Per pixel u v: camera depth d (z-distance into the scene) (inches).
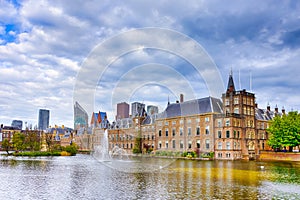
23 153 2357.3
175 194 647.8
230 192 684.1
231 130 2461.9
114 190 689.0
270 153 2410.2
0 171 1100.5
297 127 2396.7
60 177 920.9
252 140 2682.1
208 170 1219.9
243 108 2650.1
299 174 1103.6
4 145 3006.9
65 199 593.0
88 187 729.0
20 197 611.5
